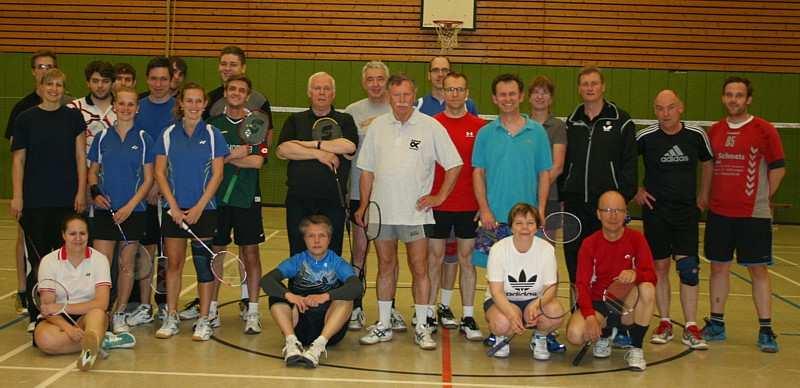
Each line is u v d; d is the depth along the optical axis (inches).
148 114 259.9
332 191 237.9
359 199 257.8
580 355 218.1
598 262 221.0
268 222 517.0
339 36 573.9
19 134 233.8
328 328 217.0
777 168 235.1
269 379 197.8
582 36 565.9
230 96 240.2
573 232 227.5
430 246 244.7
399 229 229.1
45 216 234.8
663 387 198.8
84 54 572.7
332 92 238.8
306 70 573.9
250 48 575.2
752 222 236.7
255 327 244.7
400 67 572.7
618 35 564.7
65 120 235.8
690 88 561.6
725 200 239.9
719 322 248.8
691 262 239.3
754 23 558.9
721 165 240.4
